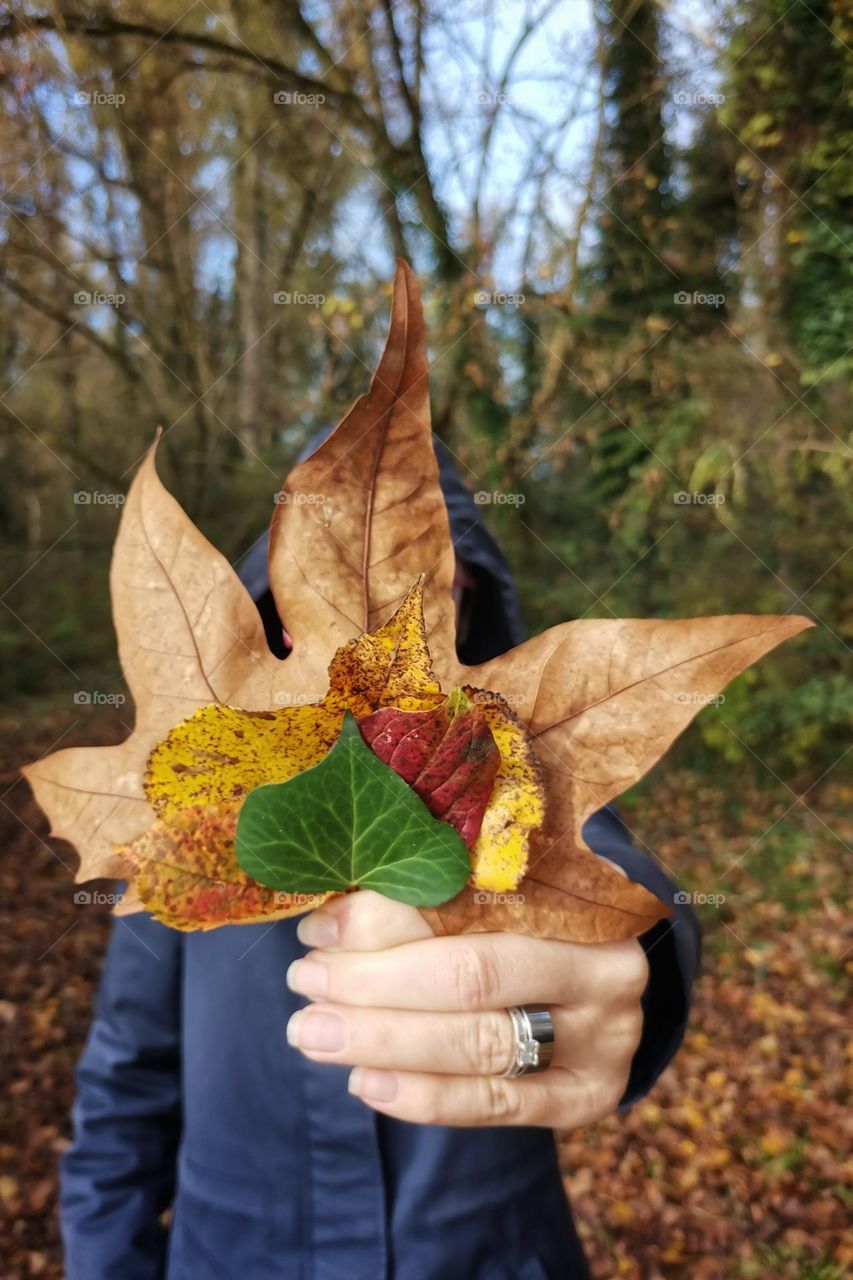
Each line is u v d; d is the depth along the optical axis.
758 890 4.19
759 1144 2.89
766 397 4.80
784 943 3.85
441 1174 1.07
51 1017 3.39
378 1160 1.07
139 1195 1.18
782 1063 3.22
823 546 4.74
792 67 4.21
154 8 4.73
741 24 4.26
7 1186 2.70
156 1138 1.21
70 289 5.49
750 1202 2.69
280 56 5.08
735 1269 2.49
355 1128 1.07
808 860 4.30
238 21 4.79
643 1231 2.63
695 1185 2.78
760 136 4.43
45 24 4.30
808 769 4.80
